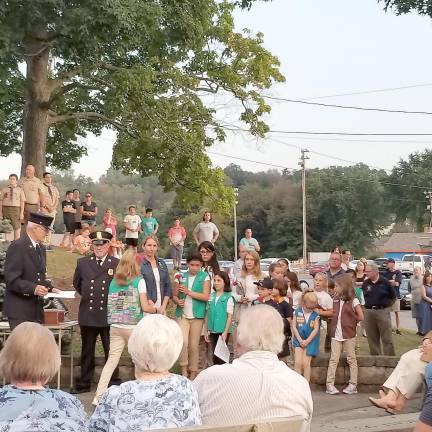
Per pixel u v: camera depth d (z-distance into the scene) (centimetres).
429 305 1942
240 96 3039
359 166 10444
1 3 1988
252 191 9962
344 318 1130
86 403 975
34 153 2625
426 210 10412
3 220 1853
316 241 9756
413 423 890
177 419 423
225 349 1037
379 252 9981
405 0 1494
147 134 2639
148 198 12438
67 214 2450
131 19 2134
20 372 397
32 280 919
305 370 1109
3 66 2158
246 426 394
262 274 1145
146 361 432
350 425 888
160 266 1019
